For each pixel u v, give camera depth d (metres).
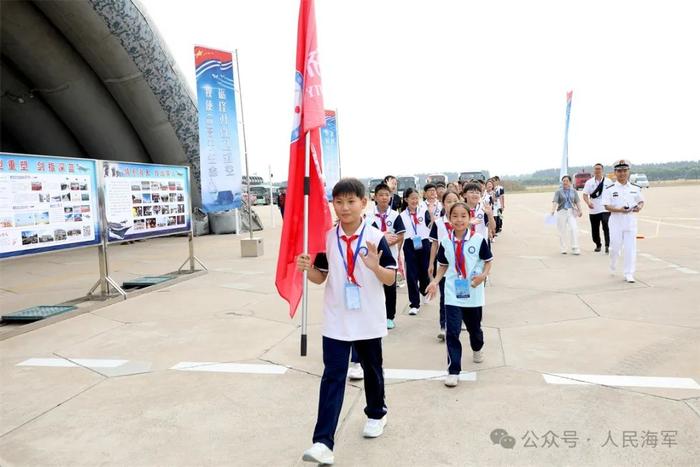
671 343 5.00
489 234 6.59
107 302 7.32
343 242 3.21
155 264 11.41
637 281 7.99
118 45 14.10
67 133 17.28
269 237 16.84
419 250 6.55
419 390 4.09
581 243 13.38
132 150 17.05
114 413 3.84
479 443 3.24
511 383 4.15
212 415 3.77
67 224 6.82
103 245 7.52
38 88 15.08
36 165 6.34
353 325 3.14
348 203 3.13
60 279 9.88
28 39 13.45
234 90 12.16
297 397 4.05
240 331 5.94
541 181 88.88
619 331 5.45
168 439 3.43
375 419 3.37
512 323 5.91
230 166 12.09
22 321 6.49
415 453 3.16
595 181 11.30
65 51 14.30
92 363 4.96
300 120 3.67
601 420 3.48
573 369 4.41
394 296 5.86
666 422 3.42
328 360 3.15
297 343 5.44
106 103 15.82
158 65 15.15
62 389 4.34
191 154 17.09
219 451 3.27
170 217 9.06
